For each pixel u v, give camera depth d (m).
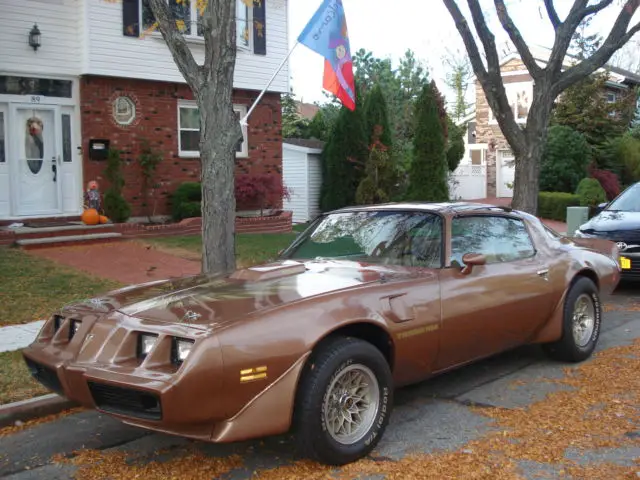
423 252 5.20
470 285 5.12
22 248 12.39
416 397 5.50
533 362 6.46
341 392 4.13
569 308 6.19
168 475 4.12
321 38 10.00
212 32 7.27
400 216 5.57
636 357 6.58
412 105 26.42
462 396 5.50
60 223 14.00
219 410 3.72
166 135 15.89
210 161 7.40
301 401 3.96
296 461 4.23
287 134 36.97
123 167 15.27
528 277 5.73
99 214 14.21
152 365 3.76
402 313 4.55
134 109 15.36
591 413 4.98
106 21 14.56
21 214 14.22
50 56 14.20
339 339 4.18
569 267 6.23
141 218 15.59
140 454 4.48
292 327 3.95
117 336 4.01
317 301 4.19
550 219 22.41
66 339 4.44
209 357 3.66
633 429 4.64
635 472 3.94
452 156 26.31
